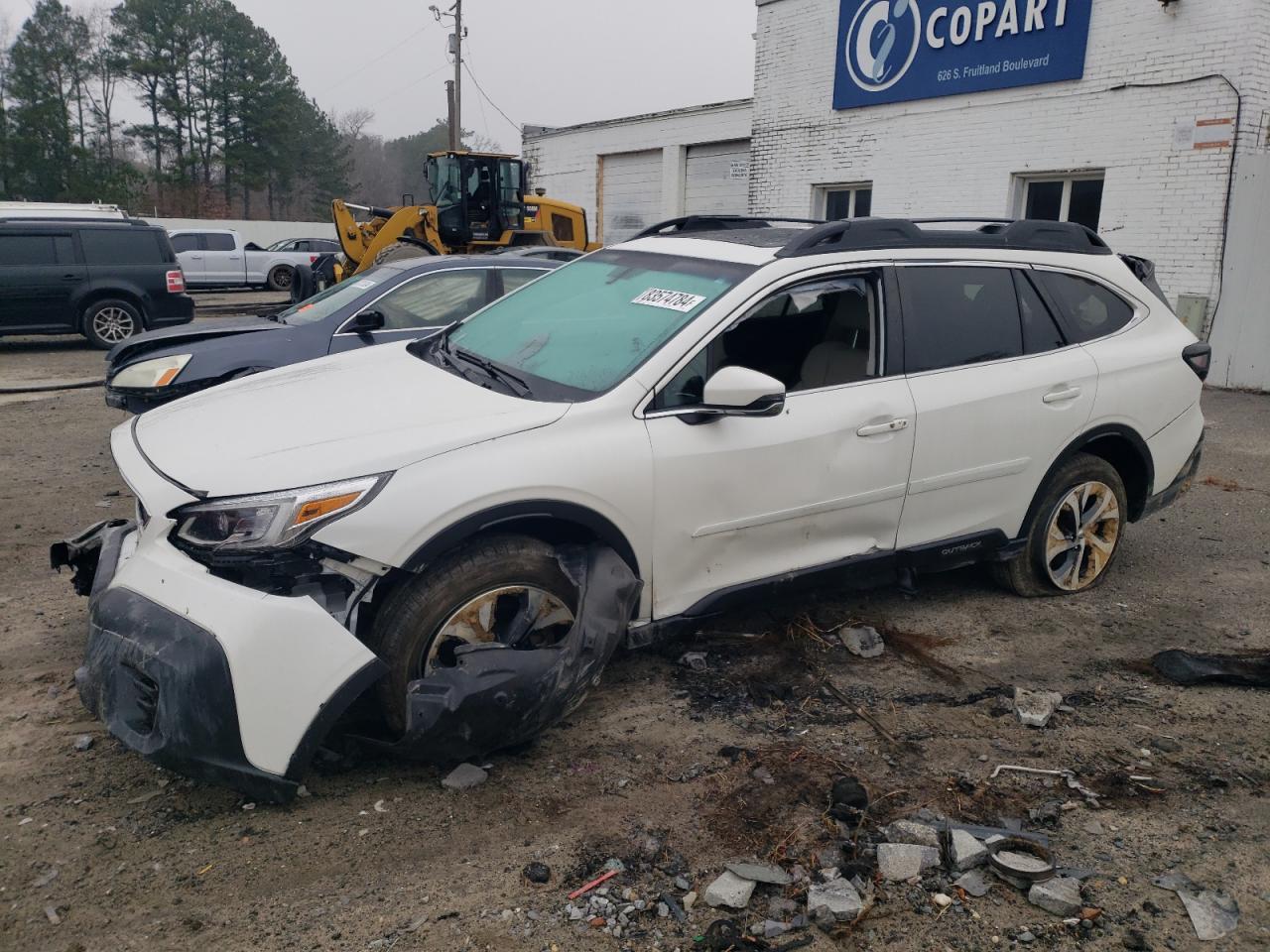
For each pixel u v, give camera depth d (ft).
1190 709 12.80
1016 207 44.93
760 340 13.50
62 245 47.83
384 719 10.79
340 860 9.50
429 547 10.20
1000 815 10.37
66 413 31.91
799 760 11.34
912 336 13.83
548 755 11.39
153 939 8.44
